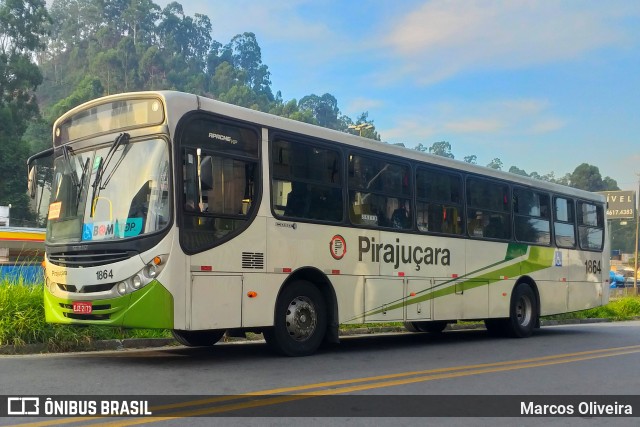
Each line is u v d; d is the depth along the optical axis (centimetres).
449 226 1218
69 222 859
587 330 1681
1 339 930
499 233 1345
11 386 666
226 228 840
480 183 1308
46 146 8519
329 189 991
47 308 865
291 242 921
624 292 4234
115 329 1050
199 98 832
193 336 1023
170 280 774
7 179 6462
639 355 1059
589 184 12406
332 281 980
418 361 934
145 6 16975
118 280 785
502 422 570
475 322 1756
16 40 7569
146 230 784
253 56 19988
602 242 1700
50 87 15750
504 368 877
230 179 854
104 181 836
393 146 1116
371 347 1129
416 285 1130
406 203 1130
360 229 1034
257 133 896
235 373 769
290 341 924
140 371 771
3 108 6856
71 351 971
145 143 816
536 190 1467
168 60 16225
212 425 525
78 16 17388
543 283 1460
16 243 1930
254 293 866
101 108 869
